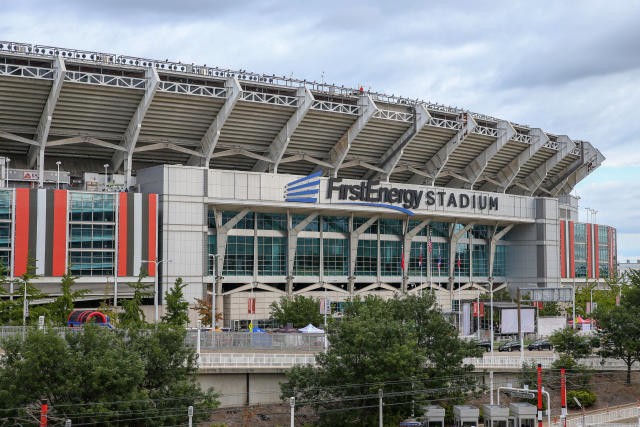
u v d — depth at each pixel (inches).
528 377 2389.3
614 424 1940.2
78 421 1550.2
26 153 3339.1
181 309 2738.7
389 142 3890.3
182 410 1656.0
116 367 1581.0
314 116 3518.7
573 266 5118.1
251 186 3528.5
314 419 2054.6
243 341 2159.2
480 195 4384.8
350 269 4030.5
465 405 2127.2
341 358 1952.5
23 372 1560.0
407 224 4205.2
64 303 2600.9
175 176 3326.8
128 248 3201.3
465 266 4606.3
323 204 3740.2
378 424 1931.6
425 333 2154.3
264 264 3759.8
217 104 3265.3
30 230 3002.0
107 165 3331.7
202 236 3385.8
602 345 2628.0
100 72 3034.0
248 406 2055.9
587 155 5017.2
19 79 2869.1
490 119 4197.8
